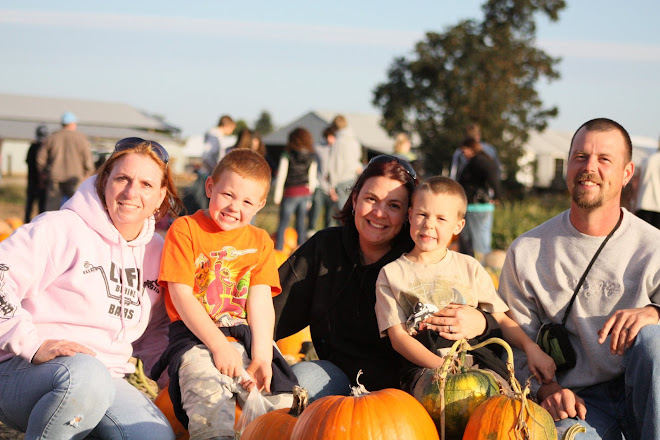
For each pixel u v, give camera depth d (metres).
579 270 3.99
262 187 3.92
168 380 4.04
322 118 57.94
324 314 4.20
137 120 57.81
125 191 3.58
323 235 4.30
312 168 12.48
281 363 3.81
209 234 3.90
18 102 56.66
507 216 18.19
